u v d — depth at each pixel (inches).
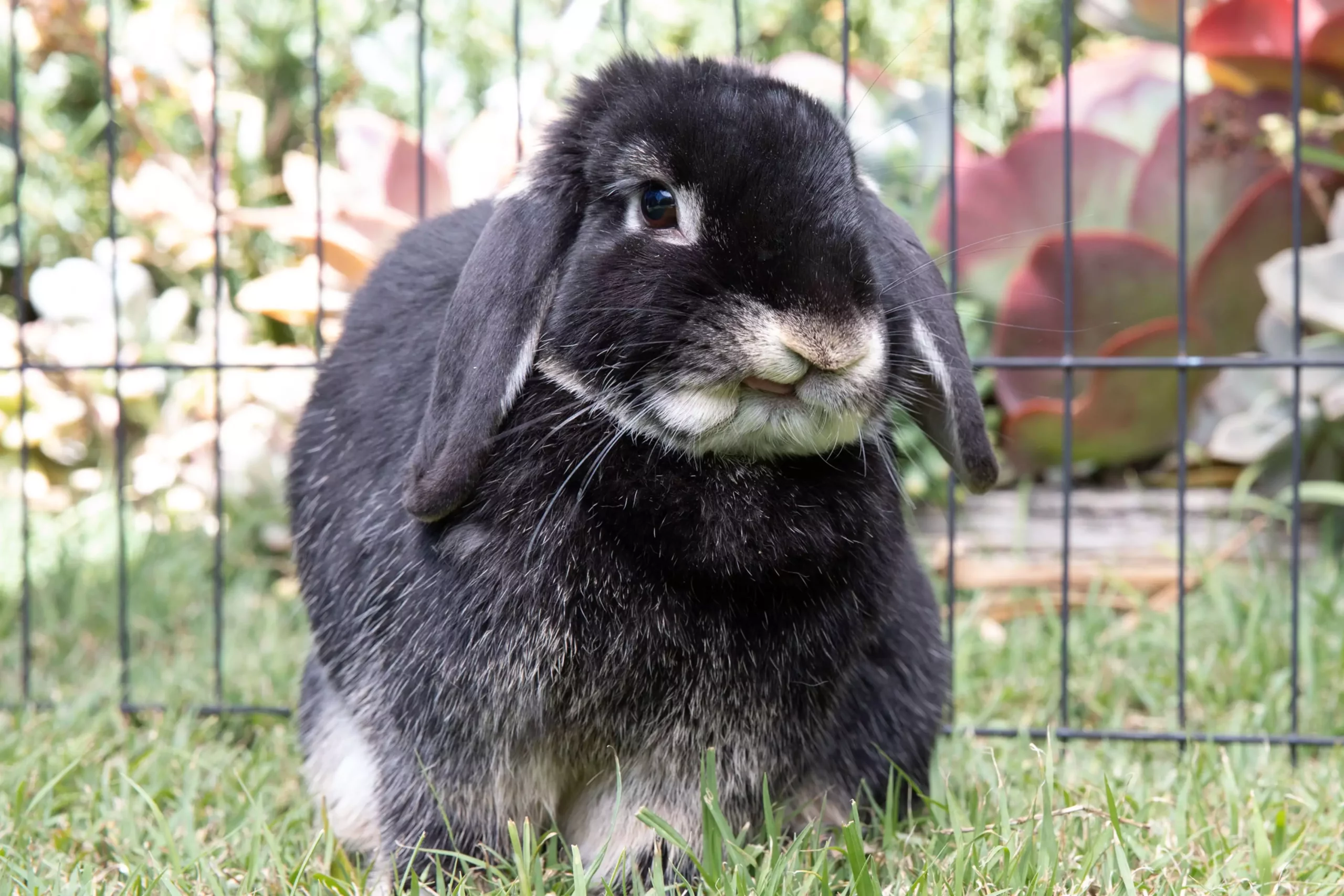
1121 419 43.6
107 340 51.4
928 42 63.5
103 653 38.6
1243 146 43.6
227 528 47.2
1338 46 42.6
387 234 44.9
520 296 25.8
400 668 26.7
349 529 28.1
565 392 26.0
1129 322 44.6
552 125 26.9
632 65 27.2
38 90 58.3
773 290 24.7
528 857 25.9
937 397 27.9
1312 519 42.6
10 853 27.4
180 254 53.9
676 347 25.0
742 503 25.9
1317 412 41.6
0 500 51.4
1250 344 43.7
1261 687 34.7
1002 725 33.8
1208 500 43.1
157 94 53.7
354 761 28.7
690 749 26.5
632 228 25.8
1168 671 35.5
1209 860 27.2
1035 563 41.8
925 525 44.3
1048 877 26.0
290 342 55.1
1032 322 44.9
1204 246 45.6
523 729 26.3
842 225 25.4
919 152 47.8
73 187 58.2
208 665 37.1
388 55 54.6
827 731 27.6
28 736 32.4
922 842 27.8
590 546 25.9
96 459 55.5
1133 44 62.4
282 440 47.6
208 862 27.2
